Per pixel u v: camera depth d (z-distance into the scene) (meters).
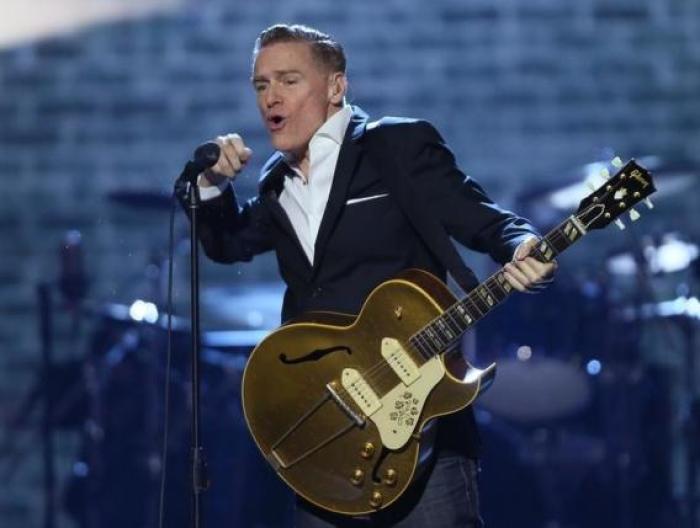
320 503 11.54
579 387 22.48
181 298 24.23
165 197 23.25
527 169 26.61
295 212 12.19
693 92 26.73
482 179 26.61
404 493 11.57
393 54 26.62
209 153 12.05
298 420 11.59
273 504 23.42
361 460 11.44
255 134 26.66
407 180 11.80
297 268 12.15
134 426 23.53
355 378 11.45
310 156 11.97
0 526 25.75
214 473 23.34
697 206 26.06
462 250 25.61
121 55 26.80
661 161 24.81
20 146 26.75
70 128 26.77
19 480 25.84
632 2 26.75
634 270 24.48
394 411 11.36
